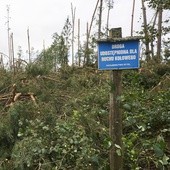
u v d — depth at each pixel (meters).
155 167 4.23
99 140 4.65
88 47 10.41
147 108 5.36
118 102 3.77
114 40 3.62
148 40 7.60
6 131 5.03
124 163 3.94
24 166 4.36
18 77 7.49
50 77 7.82
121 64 3.62
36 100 6.33
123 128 4.86
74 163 4.27
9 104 6.14
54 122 5.11
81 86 7.16
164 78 7.68
